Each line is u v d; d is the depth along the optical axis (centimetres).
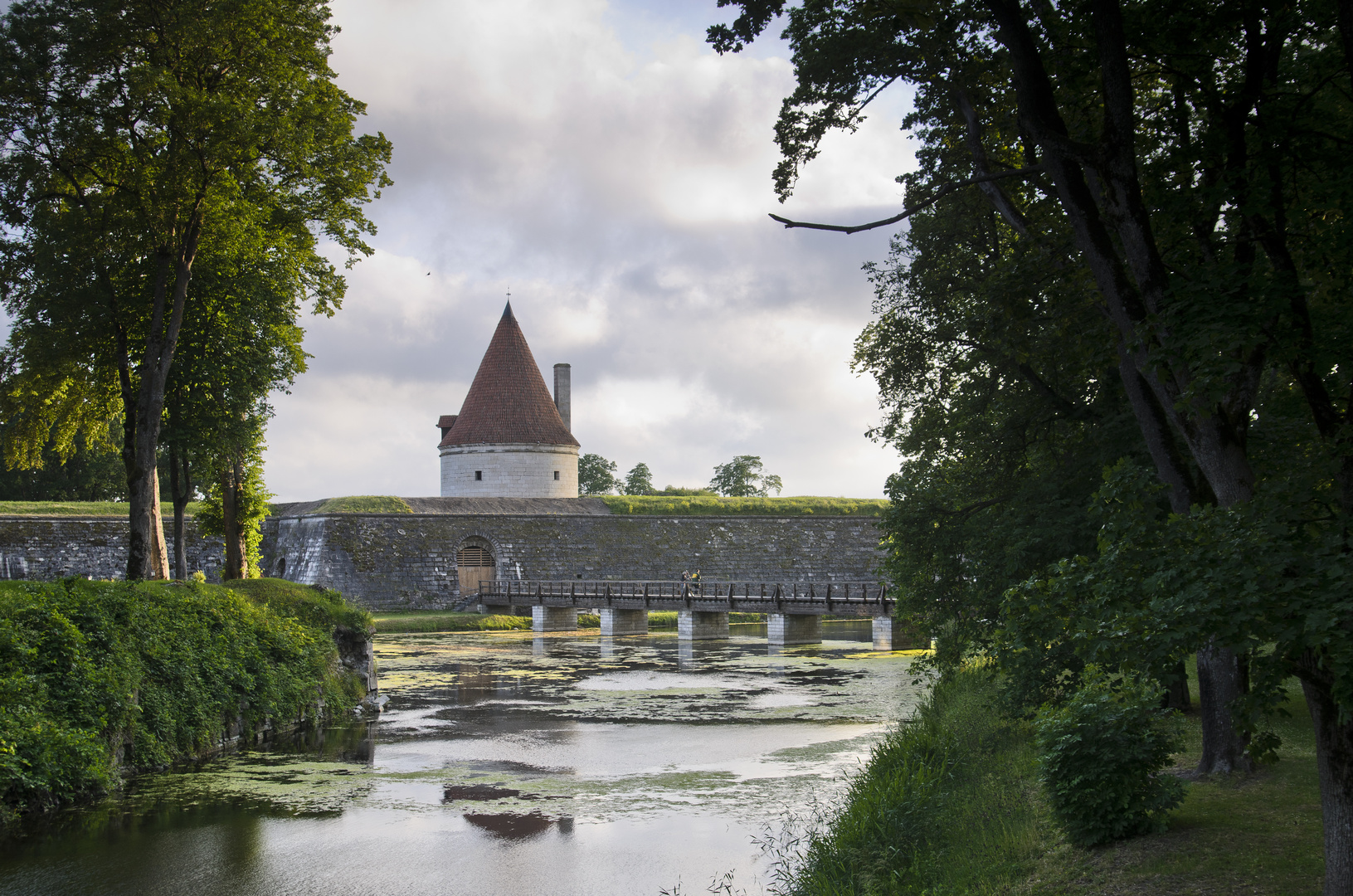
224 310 2416
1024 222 1030
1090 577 710
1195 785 1005
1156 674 635
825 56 1179
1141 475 738
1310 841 802
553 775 1521
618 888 1012
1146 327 723
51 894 1007
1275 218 812
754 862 1088
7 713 1304
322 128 2173
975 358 1566
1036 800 1025
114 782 1417
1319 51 902
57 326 2203
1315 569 584
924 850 980
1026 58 820
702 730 1908
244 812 1306
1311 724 1270
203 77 2103
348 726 1970
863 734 1852
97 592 1628
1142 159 1023
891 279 1745
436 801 1360
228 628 1873
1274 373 1147
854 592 4838
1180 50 841
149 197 2005
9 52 1962
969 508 1608
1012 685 1337
